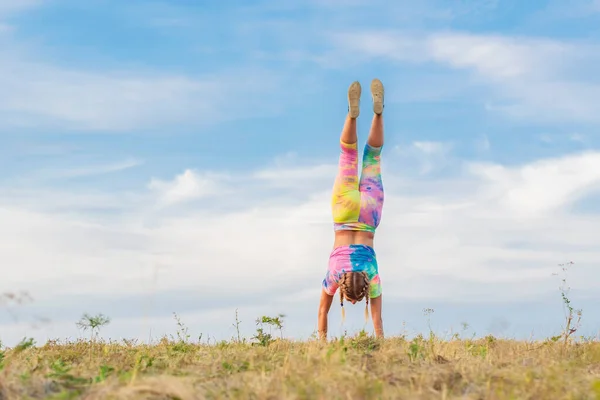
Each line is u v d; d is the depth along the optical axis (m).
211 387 5.48
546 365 6.50
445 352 7.57
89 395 5.11
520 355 7.59
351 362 6.34
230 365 6.48
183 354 7.76
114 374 6.18
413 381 5.72
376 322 9.47
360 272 9.06
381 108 9.53
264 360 6.92
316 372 5.74
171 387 4.98
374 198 9.54
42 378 5.61
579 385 5.76
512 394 5.20
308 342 8.34
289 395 4.99
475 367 6.27
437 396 5.29
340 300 9.27
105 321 9.20
